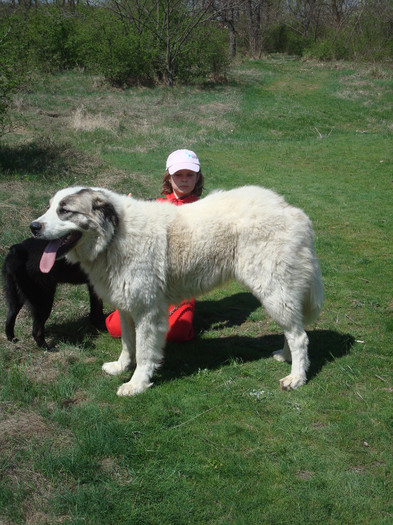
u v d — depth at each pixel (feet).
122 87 70.08
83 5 79.46
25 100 53.31
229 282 12.81
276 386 12.19
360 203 29.81
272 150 45.21
